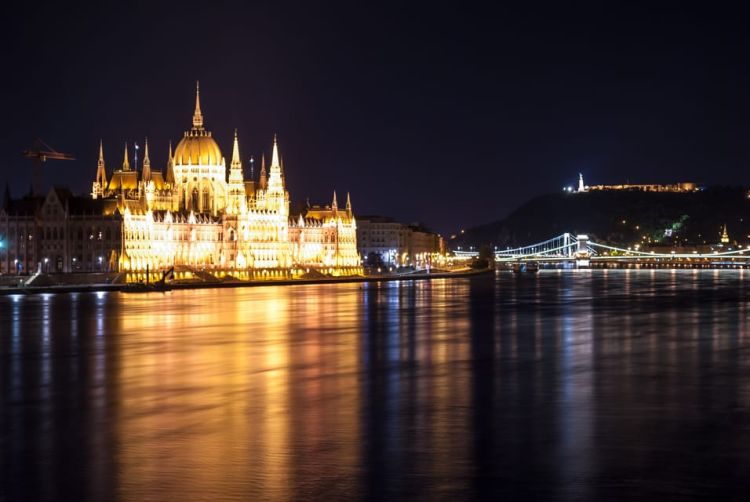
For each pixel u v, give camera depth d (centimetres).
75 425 9094
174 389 11112
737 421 9262
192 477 7312
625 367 13025
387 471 7456
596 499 6819
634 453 8000
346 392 10881
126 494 6925
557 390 11056
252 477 7306
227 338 16800
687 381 11762
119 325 19500
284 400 10356
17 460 7812
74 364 13338
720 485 7112
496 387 11269
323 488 7044
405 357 14088
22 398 10556
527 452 8031
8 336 17175
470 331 18200
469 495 6900
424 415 9538
